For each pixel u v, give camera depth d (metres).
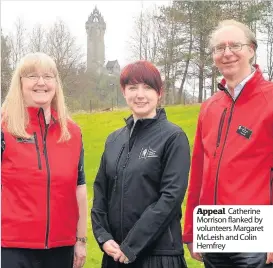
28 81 4.32
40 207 4.19
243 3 17.42
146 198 4.13
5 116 4.30
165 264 4.07
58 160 4.33
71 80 23.08
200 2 21.36
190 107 20.67
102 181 4.44
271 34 16.77
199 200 4.70
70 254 4.47
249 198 4.15
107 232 4.28
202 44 21.88
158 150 4.15
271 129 4.14
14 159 4.19
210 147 4.41
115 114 20.80
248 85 4.25
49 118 4.42
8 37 21.02
